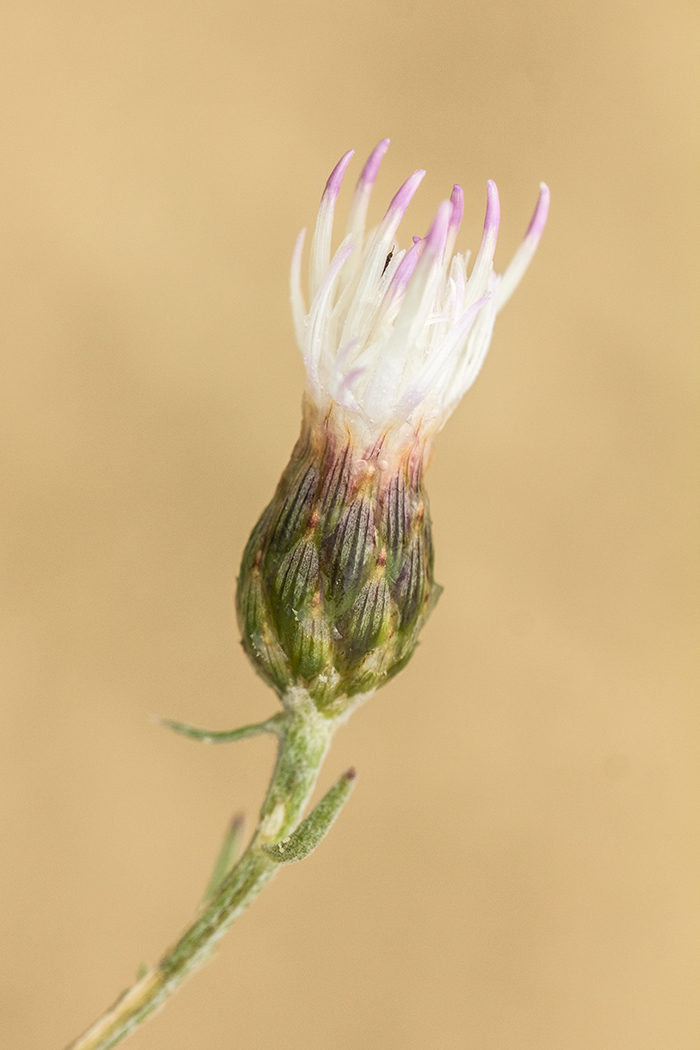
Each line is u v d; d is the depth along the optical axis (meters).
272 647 0.13
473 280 0.13
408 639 0.13
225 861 0.13
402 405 0.13
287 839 0.12
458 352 0.13
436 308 0.13
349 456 0.13
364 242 0.13
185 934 0.12
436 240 0.12
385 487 0.13
